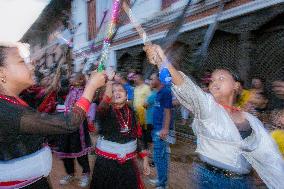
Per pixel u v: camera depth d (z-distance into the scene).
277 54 6.02
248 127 2.27
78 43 14.31
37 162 1.70
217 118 2.14
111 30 1.84
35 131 1.48
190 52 7.30
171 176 5.13
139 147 3.61
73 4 15.04
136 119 3.47
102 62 1.74
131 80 6.86
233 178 2.16
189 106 2.16
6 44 1.62
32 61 1.75
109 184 3.28
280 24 5.95
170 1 9.17
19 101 1.60
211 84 2.39
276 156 2.23
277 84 3.61
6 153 1.62
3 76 1.59
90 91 1.60
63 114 1.51
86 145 4.96
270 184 2.21
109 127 3.28
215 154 2.18
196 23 7.78
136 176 3.38
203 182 2.25
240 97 2.43
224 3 7.04
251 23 6.47
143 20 10.41
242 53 6.70
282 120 3.02
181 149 6.73
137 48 10.92
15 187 1.64
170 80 1.99
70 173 5.09
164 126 4.26
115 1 1.89
